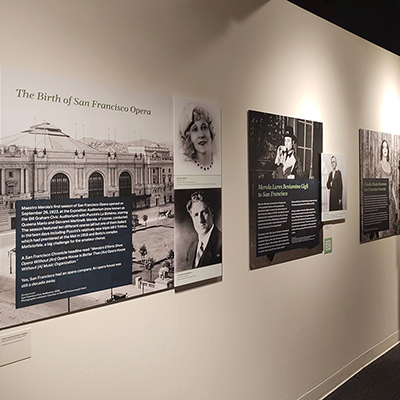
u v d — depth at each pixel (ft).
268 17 8.22
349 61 10.53
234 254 7.52
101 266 5.57
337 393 9.71
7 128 4.70
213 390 7.16
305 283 9.16
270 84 8.26
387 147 11.96
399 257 12.69
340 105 10.21
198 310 6.91
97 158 5.48
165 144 6.30
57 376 5.19
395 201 12.35
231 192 7.45
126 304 5.89
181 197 6.54
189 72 6.72
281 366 8.55
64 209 5.18
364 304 11.16
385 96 11.96
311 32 9.34
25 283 4.89
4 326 4.74
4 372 4.76
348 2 12.66
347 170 10.48
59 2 5.18
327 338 9.84
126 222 5.82
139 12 6.02
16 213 4.79
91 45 5.48
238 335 7.62
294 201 8.75
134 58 5.95
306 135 9.04
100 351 5.61
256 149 7.87
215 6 7.16
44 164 5.00
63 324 5.24
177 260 6.48
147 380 6.16
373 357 11.50
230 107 7.41
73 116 5.24
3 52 4.73
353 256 10.75
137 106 5.92
